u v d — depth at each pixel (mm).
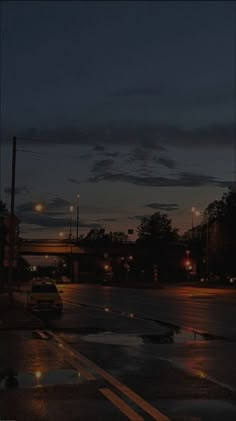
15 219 32938
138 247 130500
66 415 8875
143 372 12672
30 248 126375
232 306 39344
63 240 127688
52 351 16156
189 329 22859
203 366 13523
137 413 8992
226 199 113312
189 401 9844
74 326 24000
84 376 12148
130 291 70125
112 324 25047
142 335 20531
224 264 103812
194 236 155000
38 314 31266
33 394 10359
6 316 27172
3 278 71000
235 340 18906
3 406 9453
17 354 15516
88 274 153750
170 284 95562
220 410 9219
